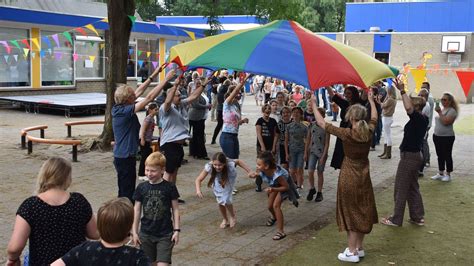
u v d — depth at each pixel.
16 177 9.41
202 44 6.50
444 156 10.20
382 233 6.94
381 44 34.34
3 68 20.66
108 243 2.98
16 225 3.34
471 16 35.44
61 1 25.12
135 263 2.95
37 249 3.37
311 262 5.82
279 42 6.36
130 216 3.00
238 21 34.28
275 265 5.71
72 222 3.42
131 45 26.70
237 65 6.01
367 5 38.38
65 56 23.11
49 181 3.43
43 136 13.08
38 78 21.97
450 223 7.43
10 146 12.55
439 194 9.15
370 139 5.77
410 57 33.50
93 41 24.02
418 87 13.79
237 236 6.67
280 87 22.97
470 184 9.96
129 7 12.25
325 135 8.31
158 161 4.63
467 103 31.31
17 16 20.19
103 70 25.22
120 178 6.24
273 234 6.79
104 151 12.14
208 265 5.67
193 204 8.05
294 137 8.77
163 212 4.63
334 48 6.40
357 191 5.73
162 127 7.51
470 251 6.29
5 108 20.77
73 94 23.05
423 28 36.88
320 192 8.50
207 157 11.82
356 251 5.88
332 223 7.36
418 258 6.03
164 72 27.95
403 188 7.14
